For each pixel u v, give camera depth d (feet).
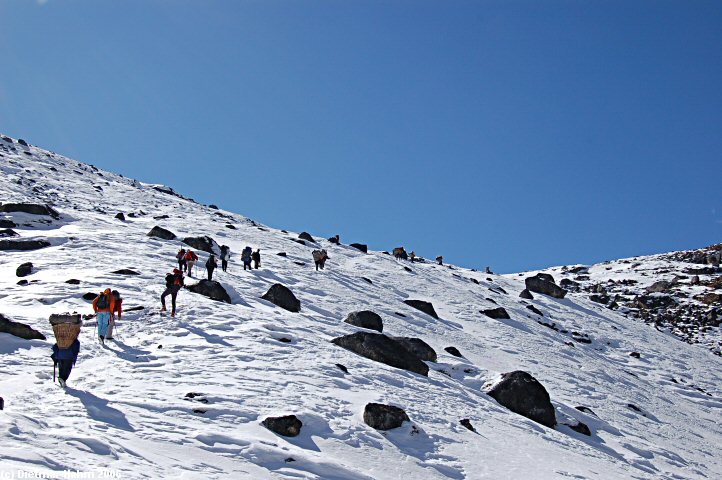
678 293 245.65
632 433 83.10
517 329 134.72
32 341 55.06
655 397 114.11
